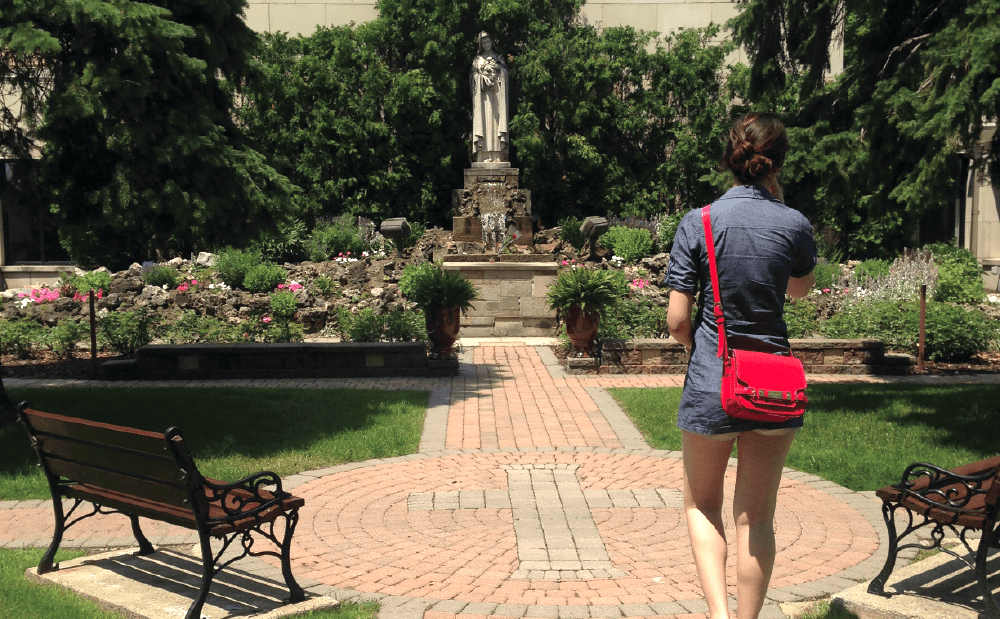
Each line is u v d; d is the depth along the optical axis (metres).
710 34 23.84
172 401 9.70
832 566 4.72
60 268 23.55
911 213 7.69
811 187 8.99
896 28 9.02
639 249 19.31
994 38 6.69
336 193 23.28
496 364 13.33
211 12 9.20
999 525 4.31
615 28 23.83
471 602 4.22
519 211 21.20
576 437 8.30
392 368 12.13
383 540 5.27
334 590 4.38
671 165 23.95
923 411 8.95
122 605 4.06
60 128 8.84
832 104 9.33
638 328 14.45
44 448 4.58
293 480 6.70
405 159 23.80
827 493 6.21
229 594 4.25
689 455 3.18
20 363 13.26
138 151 8.50
